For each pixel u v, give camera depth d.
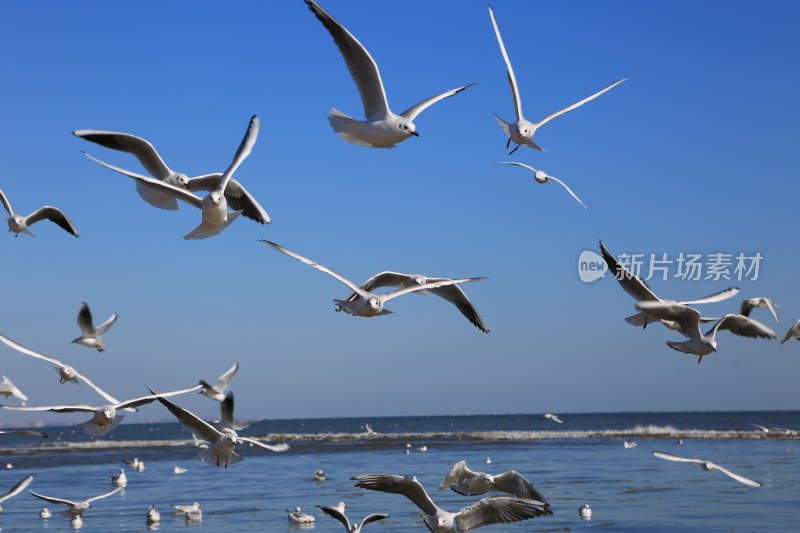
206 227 12.90
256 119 13.18
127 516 24.31
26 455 54.12
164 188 13.30
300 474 37.69
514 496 13.54
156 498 28.80
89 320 18.23
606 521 22.39
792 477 32.84
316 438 78.19
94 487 33.22
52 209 17.19
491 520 12.16
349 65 12.12
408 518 22.80
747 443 58.44
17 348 14.16
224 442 13.90
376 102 12.03
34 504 27.36
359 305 12.42
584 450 53.16
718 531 20.83
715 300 12.89
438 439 72.81
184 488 32.03
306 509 25.00
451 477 13.78
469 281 13.04
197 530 21.69
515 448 56.84
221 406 15.21
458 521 12.00
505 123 14.05
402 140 11.88
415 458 47.62
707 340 12.98
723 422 149.00
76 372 14.23
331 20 11.80
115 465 45.34
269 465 43.56
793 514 23.22
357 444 64.75
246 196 14.33
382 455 50.94
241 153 12.98
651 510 24.20
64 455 53.75
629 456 46.53
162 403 13.95
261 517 23.77
